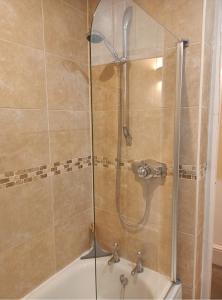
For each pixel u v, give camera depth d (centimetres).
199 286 155
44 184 137
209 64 132
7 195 118
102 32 129
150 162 141
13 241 123
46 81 133
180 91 129
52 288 142
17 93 118
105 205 162
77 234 165
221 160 228
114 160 153
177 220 141
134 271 142
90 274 161
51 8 133
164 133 136
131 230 148
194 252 141
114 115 146
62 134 146
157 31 126
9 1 112
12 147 118
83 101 160
